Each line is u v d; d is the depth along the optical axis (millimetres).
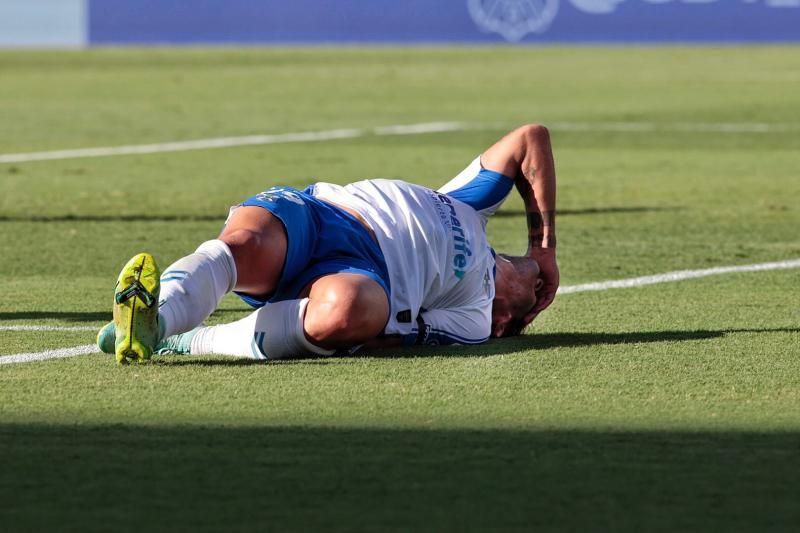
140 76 91938
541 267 19906
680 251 29031
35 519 10781
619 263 27297
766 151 51281
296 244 17359
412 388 15578
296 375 16250
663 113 66562
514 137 20047
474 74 92250
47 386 15664
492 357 17547
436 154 49562
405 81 86938
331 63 103250
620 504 11227
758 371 16672
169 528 10578
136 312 15875
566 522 10758
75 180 42000
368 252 17766
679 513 11008
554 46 126688
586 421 14047
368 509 11039
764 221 34094
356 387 15602
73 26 148750
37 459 12461
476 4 131375
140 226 32500
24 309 21703
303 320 17000
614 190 40438
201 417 14125
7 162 46906
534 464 12367
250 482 11766
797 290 23938
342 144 53094
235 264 16922
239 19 133500
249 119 63625
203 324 20562
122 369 16625
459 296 18641
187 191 39344
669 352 17906
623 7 130125
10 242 29781
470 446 12977
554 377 16266
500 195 19797
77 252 28422
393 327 17719
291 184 41062
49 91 80562
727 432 13609
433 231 18297
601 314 21391
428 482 11789
